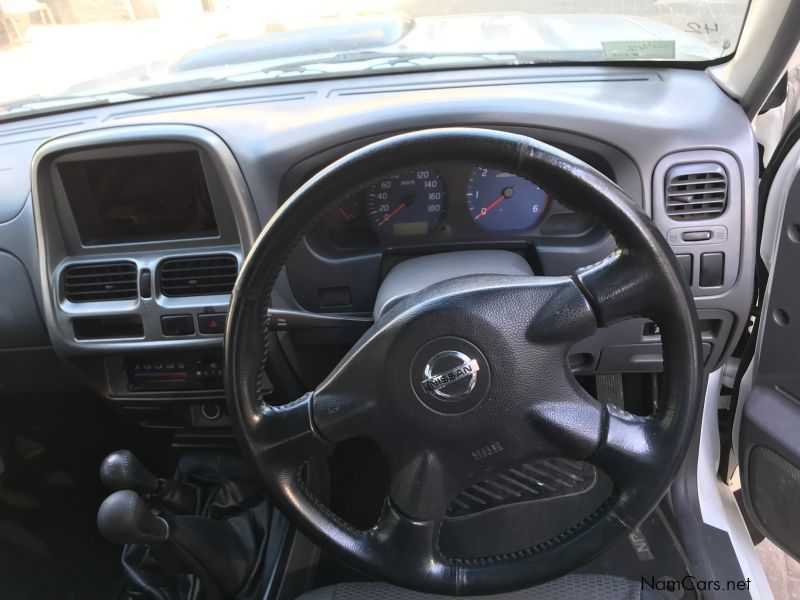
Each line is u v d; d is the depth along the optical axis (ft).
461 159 2.60
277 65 4.80
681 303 2.60
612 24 4.58
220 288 4.25
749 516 4.65
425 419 2.88
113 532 3.45
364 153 2.61
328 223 4.20
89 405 5.83
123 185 4.15
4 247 4.44
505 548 4.51
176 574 4.30
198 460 5.37
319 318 3.89
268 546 4.75
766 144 4.38
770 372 4.05
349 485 5.15
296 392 4.64
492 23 4.83
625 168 3.94
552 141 3.99
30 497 5.52
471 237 4.21
